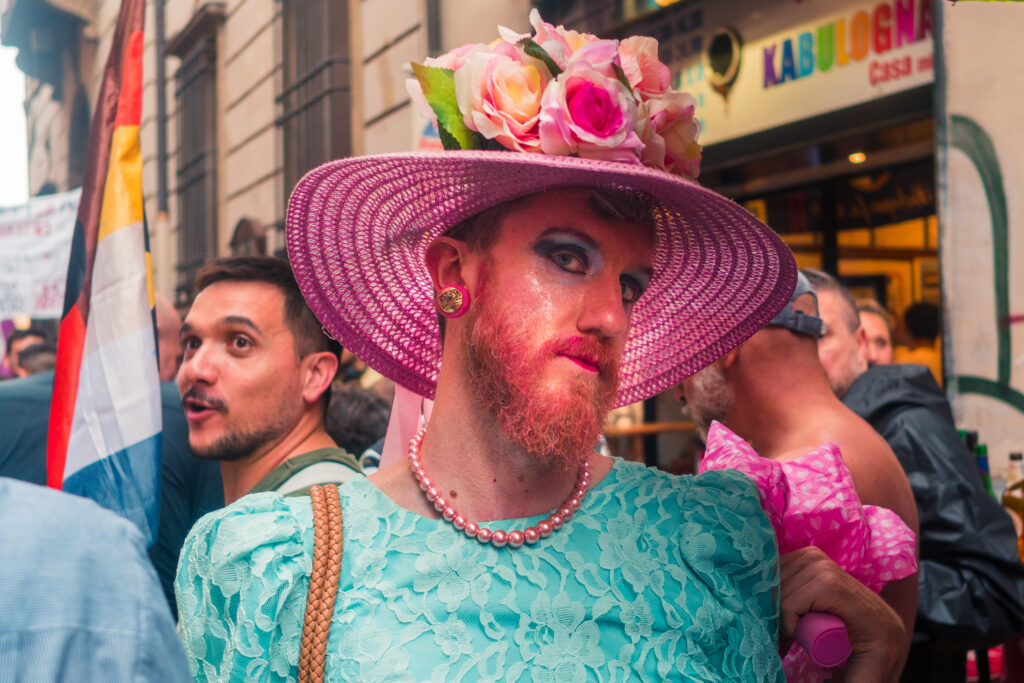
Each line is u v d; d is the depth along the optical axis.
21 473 2.51
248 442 1.81
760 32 4.56
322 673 0.94
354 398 2.82
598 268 1.03
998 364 2.91
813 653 1.10
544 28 1.06
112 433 1.69
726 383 1.75
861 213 5.10
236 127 9.23
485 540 1.01
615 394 1.06
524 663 0.96
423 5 6.03
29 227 5.03
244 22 8.95
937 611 1.99
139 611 0.65
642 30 5.21
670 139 1.10
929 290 4.73
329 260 1.26
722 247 1.26
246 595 0.95
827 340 2.64
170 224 10.74
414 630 0.95
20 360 4.86
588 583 1.02
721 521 1.12
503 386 1.01
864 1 4.00
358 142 7.02
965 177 3.01
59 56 12.80
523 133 1.01
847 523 1.27
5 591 0.61
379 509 1.03
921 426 2.21
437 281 1.12
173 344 3.14
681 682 1.00
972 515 2.08
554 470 1.07
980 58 2.96
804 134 4.38
